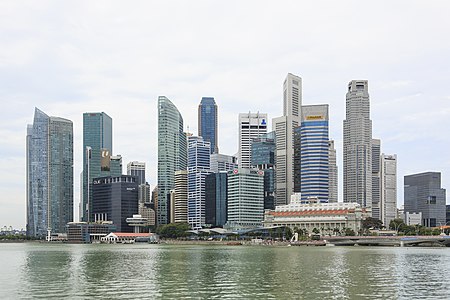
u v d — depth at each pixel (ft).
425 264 581.12
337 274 455.22
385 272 476.13
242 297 318.65
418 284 380.78
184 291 346.13
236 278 423.64
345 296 321.32
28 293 341.62
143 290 352.69
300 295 325.83
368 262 615.57
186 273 472.03
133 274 465.88
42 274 472.44
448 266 550.77
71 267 559.38
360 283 386.73
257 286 369.30
